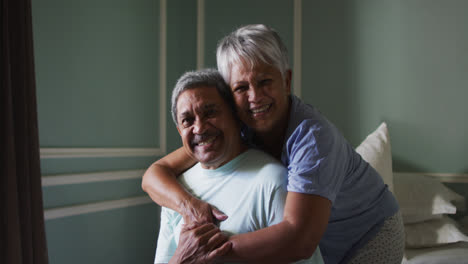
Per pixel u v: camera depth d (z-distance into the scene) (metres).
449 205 2.18
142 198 2.77
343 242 1.33
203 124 1.11
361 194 1.30
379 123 2.76
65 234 2.21
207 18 3.26
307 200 0.99
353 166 1.28
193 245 1.02
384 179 2.34
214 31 3.23
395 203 1.44
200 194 1.21
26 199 1.64
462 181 2.55
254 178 1.11
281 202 1.04
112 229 2.53
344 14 2.86
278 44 1.09
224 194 1.15
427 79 2.65
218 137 1.13
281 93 1.11
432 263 1.92
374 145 2.47
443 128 2.61
